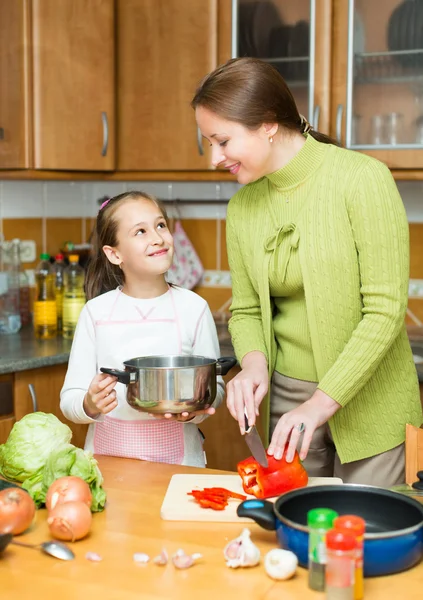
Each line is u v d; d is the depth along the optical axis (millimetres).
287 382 1913
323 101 2752
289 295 1857
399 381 1865
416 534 1163
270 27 2797
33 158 2809
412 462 1677
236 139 1660
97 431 1822
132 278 1934
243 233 1895
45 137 2816
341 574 1056
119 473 1613
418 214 3023
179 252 3359
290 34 2773
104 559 1221
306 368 1877
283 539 1191
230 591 1120
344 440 1848
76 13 2832
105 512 1408
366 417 1843
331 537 1063
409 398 1884
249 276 1919
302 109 2789
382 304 1674
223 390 1891
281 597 1103
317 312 1781
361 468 1878
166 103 2938
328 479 1531
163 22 2910
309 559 1136
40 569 1188
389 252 1677
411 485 1406
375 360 1668
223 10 2840
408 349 1896
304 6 2742
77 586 1136
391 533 1138
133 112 2984
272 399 1960
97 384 1596
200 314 1960
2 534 1203
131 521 1367
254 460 1471
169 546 1267
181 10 2883
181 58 2900
